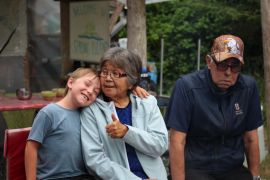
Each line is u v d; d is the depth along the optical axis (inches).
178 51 506.3
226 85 100.9
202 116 103.4
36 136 93.5
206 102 103.2
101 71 99.0
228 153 106.8
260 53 465.1
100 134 96.0
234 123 104.9
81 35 257.6
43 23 291.7
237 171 109.0
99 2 241.4
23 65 278.4
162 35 516.7
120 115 99.3
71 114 97.7
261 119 110.3
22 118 235.3
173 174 104.2
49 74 295.6
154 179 97.5
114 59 96.7
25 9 280.5
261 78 447.5
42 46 292.2
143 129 98.6
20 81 277.0
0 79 271.3
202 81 103.9
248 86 106.3
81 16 256.8
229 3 483.2
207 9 484.7
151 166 98.7
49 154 95.1
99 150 95.2
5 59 273.1
